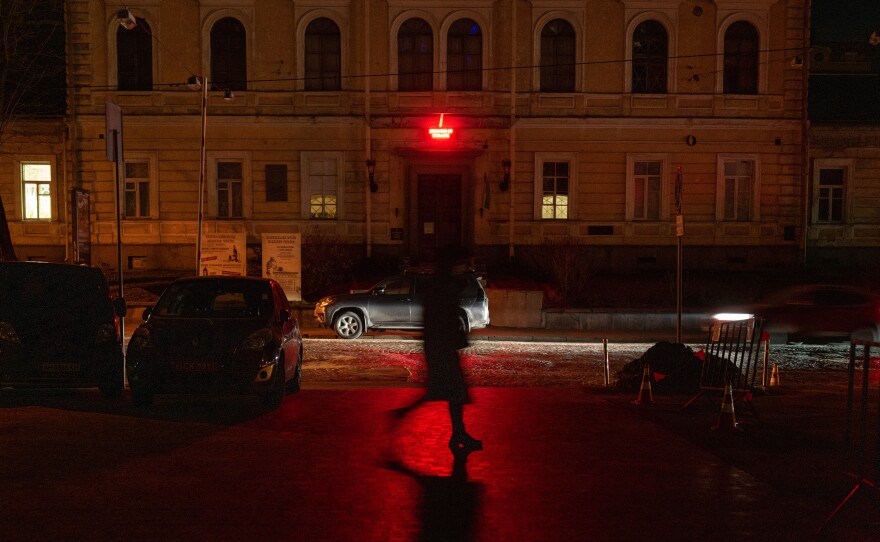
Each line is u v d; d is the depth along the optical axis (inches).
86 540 215.9
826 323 790.5
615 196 1229.7
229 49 1229.1
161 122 1219.9
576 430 367.2
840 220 1272.1
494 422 385.1
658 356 490.3
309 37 1226.6
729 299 1021.2
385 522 234.2
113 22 1213.1
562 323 921.5
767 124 1231.5
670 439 349.1
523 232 1226.0
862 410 242.5
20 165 1228.5
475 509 247.9
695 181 1234.0
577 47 1218.6
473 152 1213.7
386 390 480.7
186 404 429.1
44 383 424.2
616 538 222.5
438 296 327.9
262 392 406.9
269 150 1225.4
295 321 480.7
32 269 446.3
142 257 1229.7
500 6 1215.6
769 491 269.9
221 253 943.0
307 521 234.4
